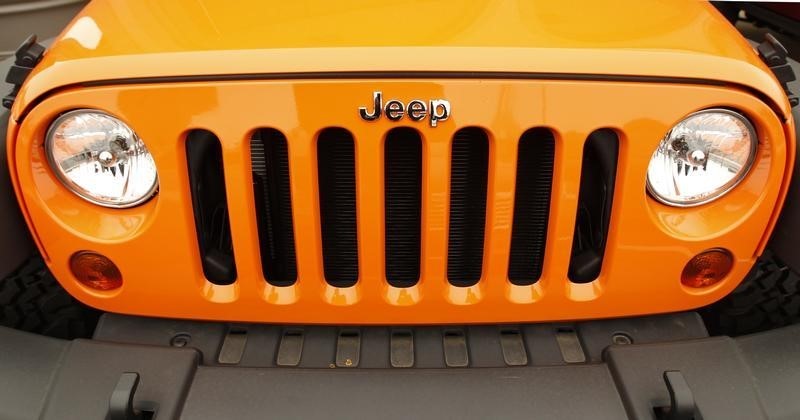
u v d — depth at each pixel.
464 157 1.85
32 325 2.15
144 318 1.97
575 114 1.66
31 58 1.77
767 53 1.79
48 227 1.77
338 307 1.87
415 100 1.62
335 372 1.75
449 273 2.06
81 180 1.74
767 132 1.70
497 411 1.67
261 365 1.83
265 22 1.78
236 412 1.66
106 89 1.63
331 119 1.64
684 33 1.79
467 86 1.61
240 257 1.81
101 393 1.69
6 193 1.77
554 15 1.83
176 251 1.78
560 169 1.71
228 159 1.69
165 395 1.68
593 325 1.96
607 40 1.71
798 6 3.74
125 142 1.70
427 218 1.74
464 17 1.79
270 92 1.62
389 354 1.87
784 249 1.85
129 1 1.97
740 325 2.15
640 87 1.65
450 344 1.90
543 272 1.87
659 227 1.77
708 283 1.90
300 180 1.71
